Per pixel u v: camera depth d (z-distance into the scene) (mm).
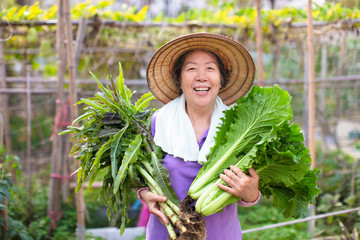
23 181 6207
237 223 2275
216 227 2105
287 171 1907
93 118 2166
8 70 8367
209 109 2213
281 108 1965
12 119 9523
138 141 2062
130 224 5496
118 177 1938
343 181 5668
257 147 1889
